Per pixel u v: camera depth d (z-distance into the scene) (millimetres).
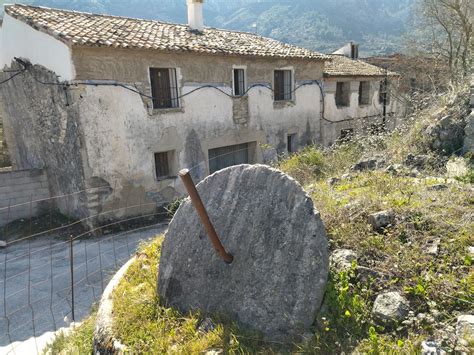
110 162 8266
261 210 2535
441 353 1749
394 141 5699
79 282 5867
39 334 4418
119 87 8219
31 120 9531
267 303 2350
